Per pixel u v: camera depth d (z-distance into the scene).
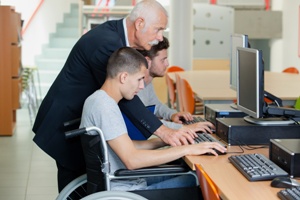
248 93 2.96
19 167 5.78
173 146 2.87
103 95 2.75
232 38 3.66
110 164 2.76
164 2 10.84
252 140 2.96
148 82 3.70
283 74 7.87
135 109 2.92
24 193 4.86
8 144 6.91
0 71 7.30
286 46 10.86
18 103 7.45
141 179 2.94
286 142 2.49
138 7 3.03
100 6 10.48
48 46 11.54
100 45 3.02
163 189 2.80
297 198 1.92
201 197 2.81
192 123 3.58
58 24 11.68
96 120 2.71
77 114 3.21
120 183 2.85
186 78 7.21
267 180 2.26
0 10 7.20
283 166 2.39
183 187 2.83
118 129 2.69
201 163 2.55
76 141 3.24
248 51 2.90
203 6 10.95
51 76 11.08
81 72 3.15
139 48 3.12
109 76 2.78
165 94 10.22
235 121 3.08
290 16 10.60
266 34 11.12
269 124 2.96
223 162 2.58
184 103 6.11
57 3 11.62
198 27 10.98
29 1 11.51
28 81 9.01
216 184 2.20
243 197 2.03
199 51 11.05
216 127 3.20
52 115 3.22
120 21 3.13
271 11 11.05
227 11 11.02
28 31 11.52
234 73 3.62
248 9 11.41
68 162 3.29
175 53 10.49
